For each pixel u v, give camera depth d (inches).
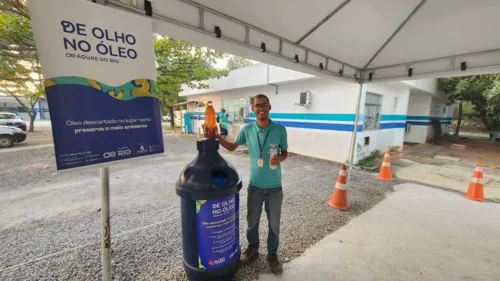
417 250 92.2
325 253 89.6
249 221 81.4
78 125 49.6
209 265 67.0
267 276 76.9
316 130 281.9
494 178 211.5
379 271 80.0
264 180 75.8
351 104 244.1
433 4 90.7
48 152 301.6
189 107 610.5
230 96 443.8
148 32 59.5
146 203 137.2
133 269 79.7
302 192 157.3
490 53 106.0
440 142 446.3
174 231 105.0
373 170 221.3
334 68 138.6
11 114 595.2
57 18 45.6
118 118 55.6
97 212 124.7
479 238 101.1
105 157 54.3
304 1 82.4
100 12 50.8
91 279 74.9
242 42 90.7
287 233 104.0
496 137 504.7
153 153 63.1
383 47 125.6
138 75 58.3
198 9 75.1
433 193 156.8
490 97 377.7
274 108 340.8
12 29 162.9
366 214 124.0
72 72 48.2
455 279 76.8
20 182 177.0
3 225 110.1
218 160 67.6
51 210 126.9
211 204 63.1
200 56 313.4
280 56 106.9
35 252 88.7
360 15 95.3
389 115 314.5
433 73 126.6
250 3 79.0
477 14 89.7
